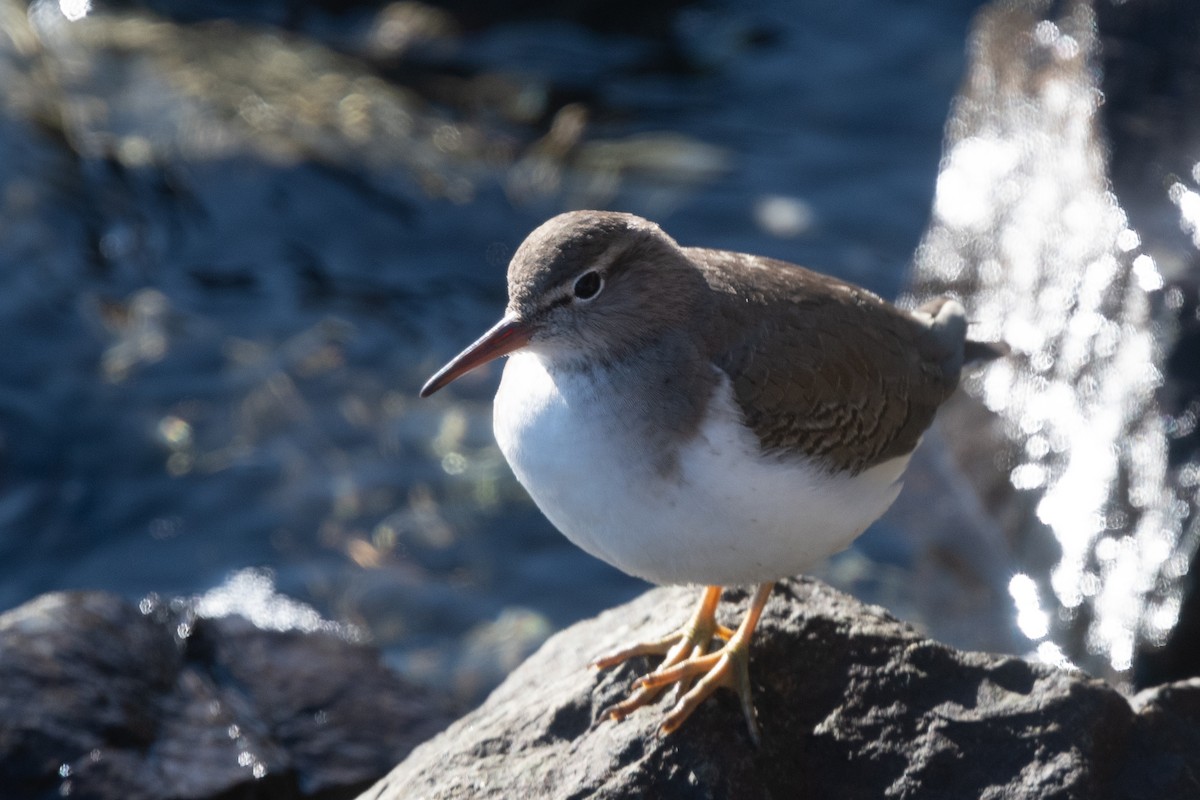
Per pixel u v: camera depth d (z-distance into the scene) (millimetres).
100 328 16656
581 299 7891
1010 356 14211
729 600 9078
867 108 20766
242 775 9945
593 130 20156
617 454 7730
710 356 7945
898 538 14297
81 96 19578
